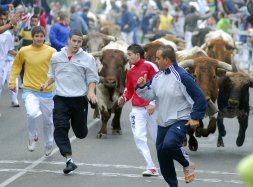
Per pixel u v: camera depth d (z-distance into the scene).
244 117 20.47
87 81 17.20
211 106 20.16
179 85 14.42
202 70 20.27
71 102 17.05
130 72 17.12
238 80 20.09
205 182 16.64
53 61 17.19
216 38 27.95
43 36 18.30
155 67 17.09
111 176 17.06
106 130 22.59
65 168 17.09
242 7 44.59
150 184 16.27
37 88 18.38
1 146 20.88
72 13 40.09
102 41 27.09
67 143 17.05
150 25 59.50
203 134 20.47
